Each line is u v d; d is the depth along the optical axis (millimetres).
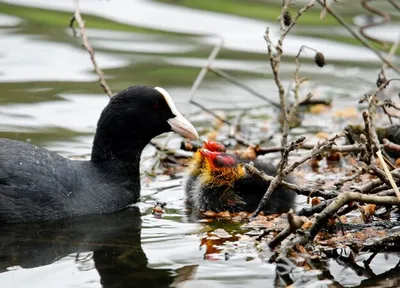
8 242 11055
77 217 12070
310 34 21047
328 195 11531
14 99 17000
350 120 16609
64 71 18609
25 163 11836
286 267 10164
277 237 10531
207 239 11148
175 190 13492
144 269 10117
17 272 10062
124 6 22656
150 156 14953
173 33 21109
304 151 14656
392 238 10633
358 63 19594
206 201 12539
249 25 21469
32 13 21875
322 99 17344
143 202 12961
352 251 10641
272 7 22484
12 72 18422
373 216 11695
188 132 13062
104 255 10602
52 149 14680
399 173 11258
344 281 9820
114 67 19031
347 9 22234
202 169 12820
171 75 18719
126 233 11445
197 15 22156
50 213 11852
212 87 18172
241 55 19906
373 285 9727
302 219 10398
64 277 9891
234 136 15336
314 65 19547
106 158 12938
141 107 12961
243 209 12516
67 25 21203
